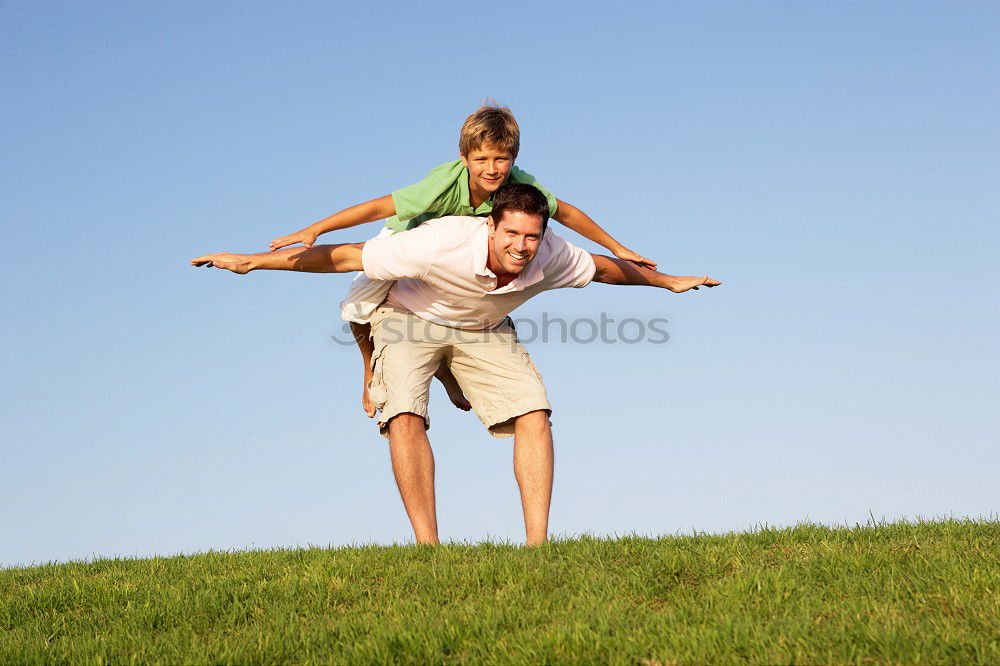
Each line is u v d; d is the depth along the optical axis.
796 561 6.72
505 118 7.30
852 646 5.10
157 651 5.97
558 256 7.65
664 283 8.19
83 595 7.23
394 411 7.69
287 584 7.15
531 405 7.85
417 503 7.77
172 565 8.31
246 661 5.67
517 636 5.62
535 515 7.82
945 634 5.16
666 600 6.29
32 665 5.82
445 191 7.41
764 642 5.22
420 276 7.27
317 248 7.28
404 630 5.77
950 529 7.55
